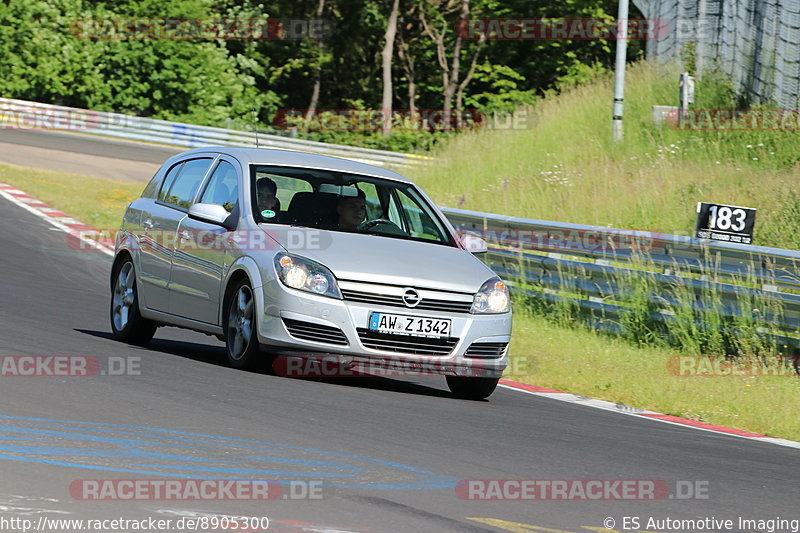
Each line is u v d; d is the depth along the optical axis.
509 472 20.19
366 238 30.27
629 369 39.78
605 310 49.94
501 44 189.88
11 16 170.38
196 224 32.06
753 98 86.44
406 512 16.36
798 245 59.44
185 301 32.03
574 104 99.06
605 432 26.70
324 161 33.16
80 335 34.72
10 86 169.38
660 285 48.56
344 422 23.27
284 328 28.28
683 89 84.44
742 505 19.53
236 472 17.83
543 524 16.59
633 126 89.06
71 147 121.31
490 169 90.69
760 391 36.34
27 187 84.88
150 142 137.12
